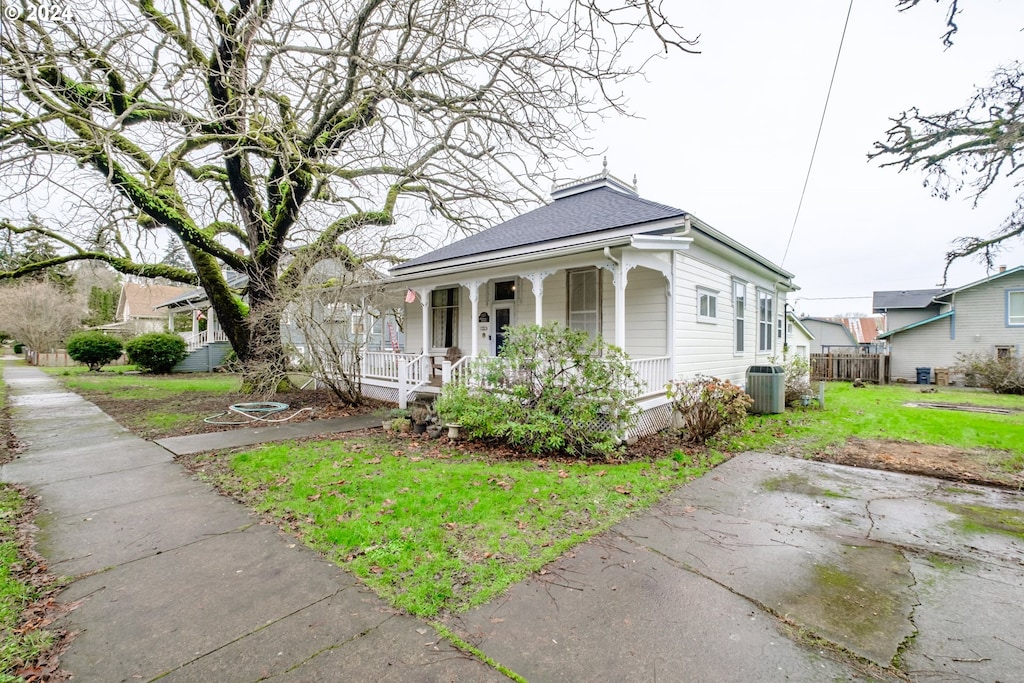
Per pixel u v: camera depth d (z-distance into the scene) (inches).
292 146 279.0
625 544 135.4
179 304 976.9
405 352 522.0
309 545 132.6
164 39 245.4
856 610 102.5
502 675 81.2
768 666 84.0
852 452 250.1
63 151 265.6
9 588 108.7
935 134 258.5
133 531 142.9
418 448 247.8
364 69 246.2
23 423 322.7
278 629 94.1
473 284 361.7
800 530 146.8
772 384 389.1
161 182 367.6
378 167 364.5
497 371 255.1
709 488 188.7
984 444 266.2
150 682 79.2
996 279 709.3
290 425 316.5
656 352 327.6
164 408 392.5
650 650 88.4
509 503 163.5
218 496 174.4
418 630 93.9
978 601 106.2
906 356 776.9
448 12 228.2
